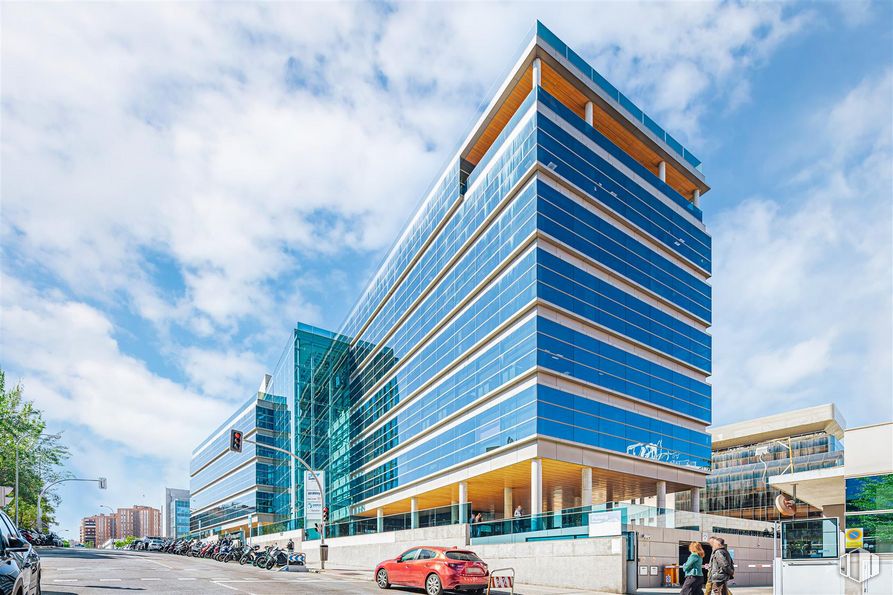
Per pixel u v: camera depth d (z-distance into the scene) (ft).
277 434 285.64
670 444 149.69
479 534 98.27
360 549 134.82
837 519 49.37
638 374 144.97
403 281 195.72
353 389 236.84
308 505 158.51
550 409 121.60
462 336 152.35
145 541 232.94
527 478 141.59
